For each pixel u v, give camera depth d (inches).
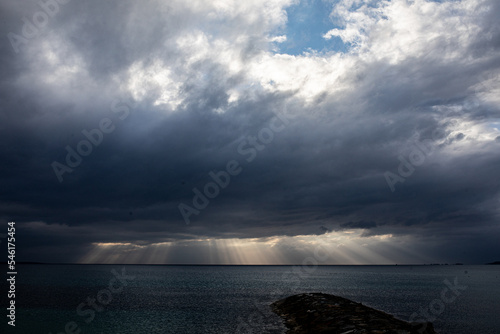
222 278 6663.4
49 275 6254.9
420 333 1153.4
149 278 6190.9
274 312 1850.4
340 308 1469.0
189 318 1641.2
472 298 2918.3
